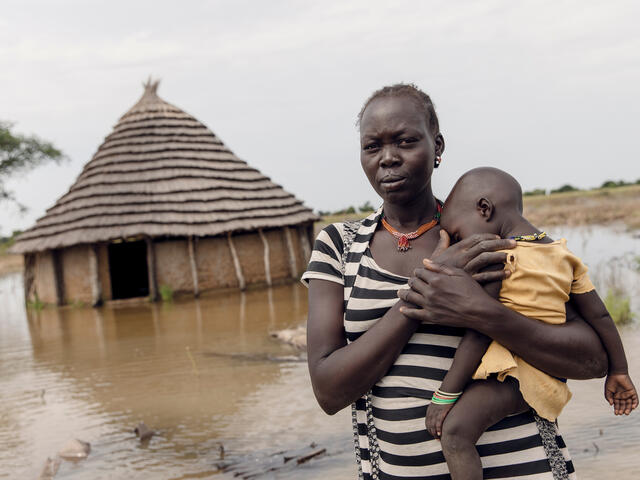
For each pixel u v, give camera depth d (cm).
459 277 197
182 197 1692
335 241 234
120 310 1483
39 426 605
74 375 815
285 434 518
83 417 622
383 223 229
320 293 228
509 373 200
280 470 443
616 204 3522
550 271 204
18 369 886
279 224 1759
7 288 2427
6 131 3741
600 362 207
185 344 957
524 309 202
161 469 468
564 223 2897
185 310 1371
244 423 557
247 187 1828
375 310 214
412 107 216
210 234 1628
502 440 206
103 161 1788
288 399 616
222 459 477
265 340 928
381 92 222
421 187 219
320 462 451
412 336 211
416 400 208
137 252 2120
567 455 212
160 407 631
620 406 220
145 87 1981
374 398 215
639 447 426
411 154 214
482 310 193
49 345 1070
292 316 1145
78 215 1659
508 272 203
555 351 198
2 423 625
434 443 207
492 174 227
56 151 3944
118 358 900
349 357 204
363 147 222
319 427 527
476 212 222
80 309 1585
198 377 736
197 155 1827
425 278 201
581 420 485
